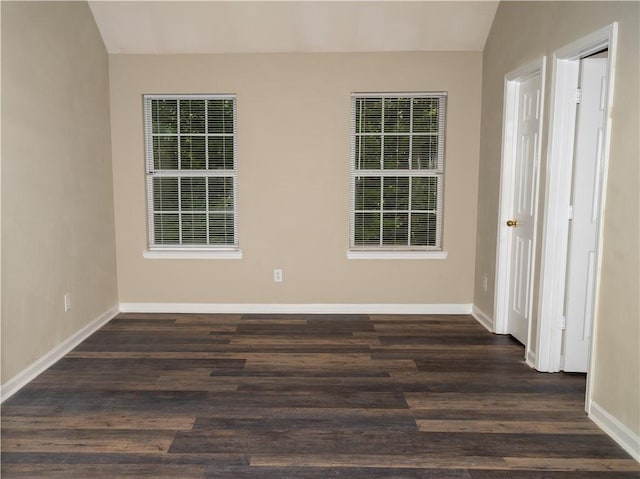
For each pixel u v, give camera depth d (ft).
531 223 11.88
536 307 11.23
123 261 15.42
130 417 8.86
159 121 15.19
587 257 10.42
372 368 11.18
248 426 8.54
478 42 14.49
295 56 14.79
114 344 12.71
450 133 14.99
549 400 9.56
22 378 10.15
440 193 15.37
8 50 9.70
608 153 8.23
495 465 7.40
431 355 12.00
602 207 8.36
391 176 15.33
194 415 8.93
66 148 12.10
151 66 14.80
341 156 15.11
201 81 14.84
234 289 15.57
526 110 12.21
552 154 10.39
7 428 8.45
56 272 11.60
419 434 8.28
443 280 15.48
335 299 15.60
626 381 7.80
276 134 15.03
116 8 13.50
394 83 14.83
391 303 15.57
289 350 12.33
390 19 13.87
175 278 15.48
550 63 10.49
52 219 11.41
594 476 7.14
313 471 7.23
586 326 10.64
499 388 10.11
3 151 9.52
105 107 14.55
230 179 15.38
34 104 10.63
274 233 15.39
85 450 7.77
